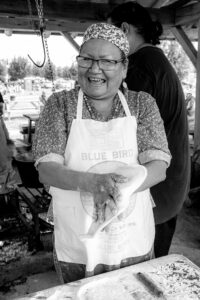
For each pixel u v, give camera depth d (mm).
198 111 4469
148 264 1152
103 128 1148
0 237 2756
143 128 1196
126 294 995
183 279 1067
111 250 1200
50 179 1099
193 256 2824
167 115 1570
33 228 2789
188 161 1687
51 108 1194
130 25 1576
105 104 1183
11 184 3027
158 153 1161
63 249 1251
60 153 1147
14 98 11703
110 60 1099
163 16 4793
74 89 1223
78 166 1139
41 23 2193
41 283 2375
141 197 1212
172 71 1604
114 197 968
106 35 1087
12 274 2465
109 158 1139
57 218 1232
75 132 1144
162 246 1894
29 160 3070
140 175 975
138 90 1513
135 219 1204
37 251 2768
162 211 1653
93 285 1030
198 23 4473
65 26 5801
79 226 1193
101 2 4766
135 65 1564
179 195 1663
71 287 1034
